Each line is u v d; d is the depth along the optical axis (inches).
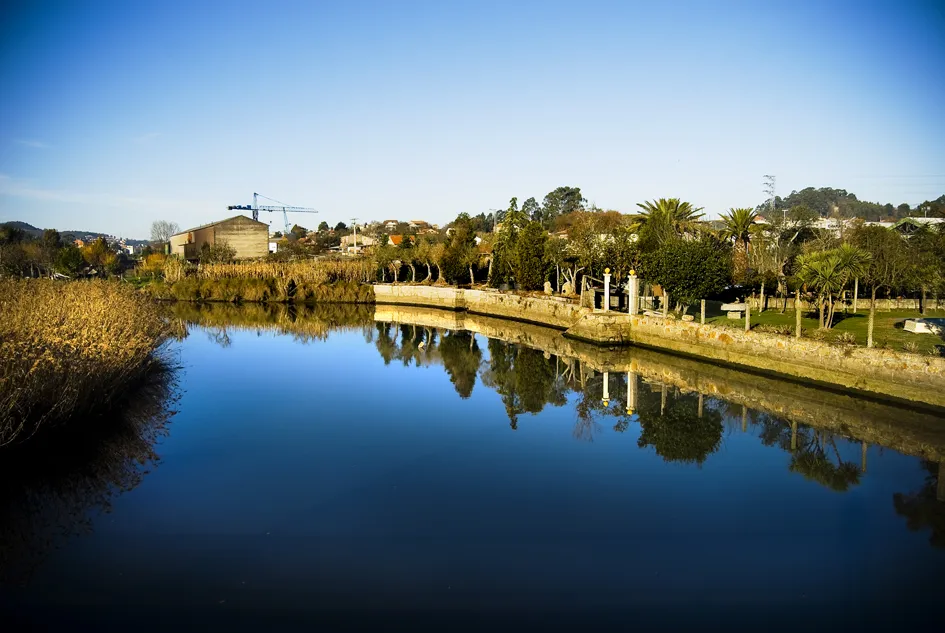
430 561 384.5
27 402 506.9
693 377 1008.2
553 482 525.7
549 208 4756.4
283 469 550.0
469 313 2069.4
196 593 345.7
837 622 324.2
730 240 1804.9
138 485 508.1
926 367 720.3
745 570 378.0
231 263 2763.3
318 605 335.0
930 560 390.9
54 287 984.3
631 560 388.8
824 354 852.6
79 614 325.1
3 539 410.0
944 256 927.7
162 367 1005.2
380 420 726.5
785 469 563.5
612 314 1293.1
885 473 553.9
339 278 2642.7
